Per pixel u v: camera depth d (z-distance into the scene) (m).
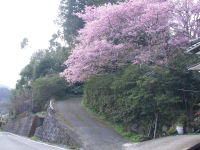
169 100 14.88
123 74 19.03
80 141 15.09
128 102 16.94
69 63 22.72
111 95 19.33
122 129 17.34
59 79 32.44
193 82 16.14
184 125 14.55
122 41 20.19
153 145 12.38
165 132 15.23
